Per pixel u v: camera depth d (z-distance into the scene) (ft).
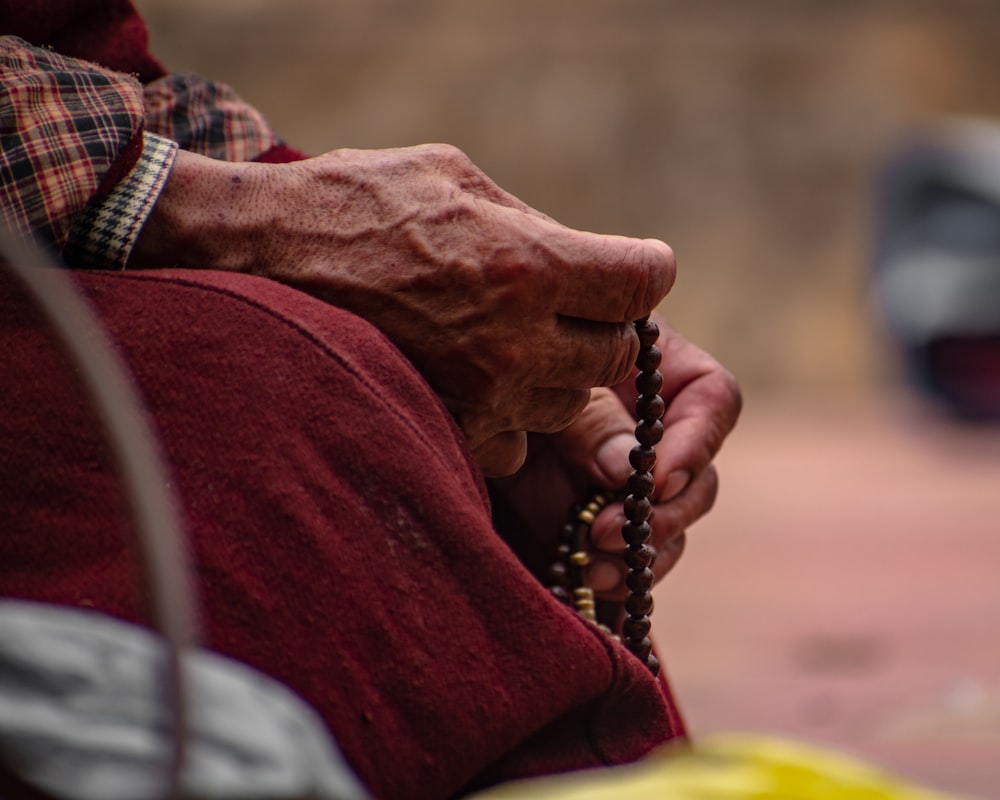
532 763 4.91
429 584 4.83
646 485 5.15
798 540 18.47
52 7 5.20
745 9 46.21
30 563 4.74
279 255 4.99
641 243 5.02
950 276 30.40
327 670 4.75
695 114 46.19
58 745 4.31
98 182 4.92
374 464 4.84
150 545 4.25
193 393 4.81
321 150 44.88
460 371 5.00
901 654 11.28
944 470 26.09
